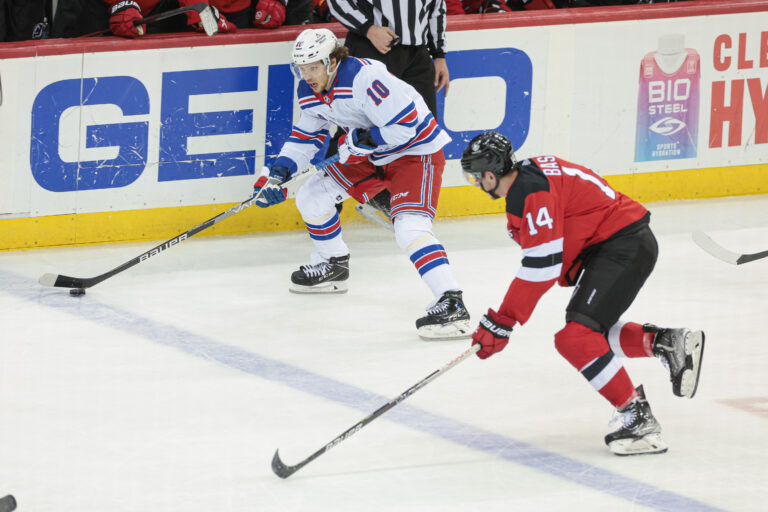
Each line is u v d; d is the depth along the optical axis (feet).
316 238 68.44
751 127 93.45
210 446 46.57
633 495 42.11
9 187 76.13
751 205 91.30
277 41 80.28
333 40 60.13
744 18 91.04
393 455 45.83
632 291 45.44
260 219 83.35
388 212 70.95
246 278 72.13
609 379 45.27
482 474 44.01
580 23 86.84
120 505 41.09
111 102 77.15
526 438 47.62
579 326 44.93
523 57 86.17
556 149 88.79
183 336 60.90
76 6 77.00
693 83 90.94
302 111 65.57
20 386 53.16
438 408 50.98
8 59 73.97
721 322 63.10
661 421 49.34
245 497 41.83
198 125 79.66
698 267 73.87
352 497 41.88
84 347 58.80
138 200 79.36
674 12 88.94
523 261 44.37
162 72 77.87
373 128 61.41
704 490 42.52
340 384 53.98
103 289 69.15
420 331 60.80
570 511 40.81
